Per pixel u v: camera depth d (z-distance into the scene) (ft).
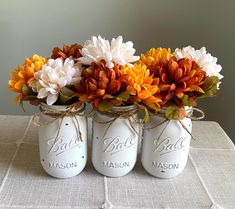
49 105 2.35
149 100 2.30
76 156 2.52
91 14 4.62
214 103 5.10
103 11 4.62
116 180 2.60
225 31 4.77
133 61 2.51
